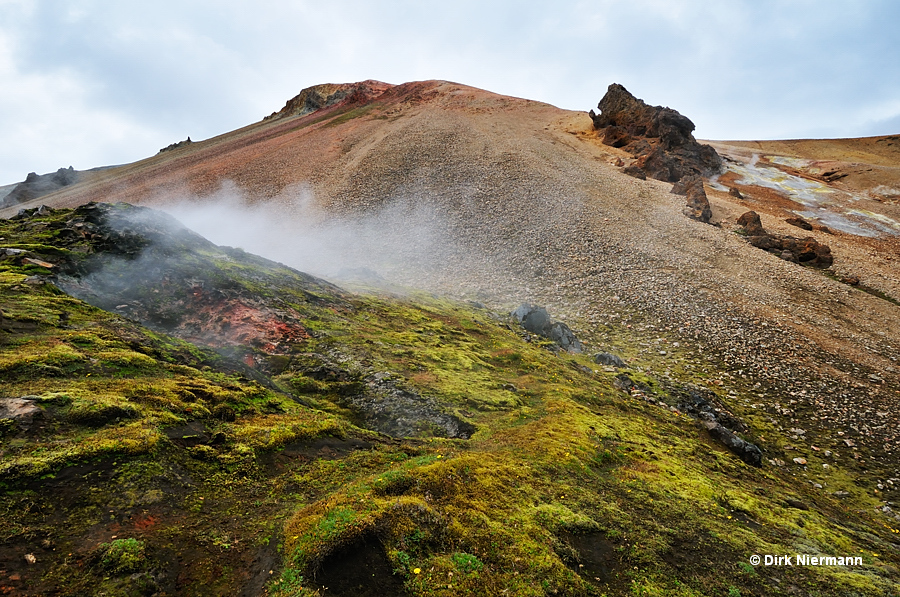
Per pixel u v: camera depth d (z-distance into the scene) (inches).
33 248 641.0
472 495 349.7
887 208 3157.0
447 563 268.5
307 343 690.8
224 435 367.2
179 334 611.2
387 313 958.4
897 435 844.6
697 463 561.0
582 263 1679.4
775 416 896.9
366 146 3383.4
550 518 343.0
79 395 332.2
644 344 1178.0
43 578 204.4
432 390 617.6
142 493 276.1
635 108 3656.5
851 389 1002.7
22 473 252.1
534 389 701.9
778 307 1412.4
